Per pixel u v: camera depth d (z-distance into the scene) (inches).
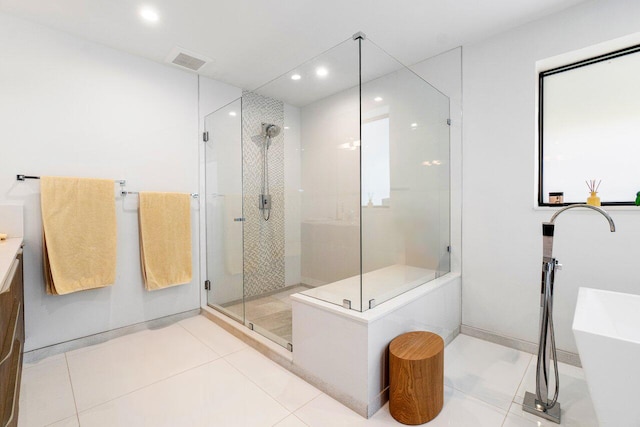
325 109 86.8
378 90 80.4
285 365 79.0
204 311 117.3
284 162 99.7
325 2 75.3
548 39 79.9
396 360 58.7
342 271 82.0
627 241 70.2
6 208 77.3
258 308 99.2
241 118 111.6
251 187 107.5
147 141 104.5
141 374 76.3
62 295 87.9
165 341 95.2
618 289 71.6
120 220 98.7
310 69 88.7
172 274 106.7
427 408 58.2
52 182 82.7
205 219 121.1
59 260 83.0
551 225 58.7
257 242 104.6
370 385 60.5
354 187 80.4
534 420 59.0
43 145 84.4
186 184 115.0
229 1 74.8
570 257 77.9
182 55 101.7
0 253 54.7
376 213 80.4
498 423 58.3
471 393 67.6
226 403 64.9
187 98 114.7
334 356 65.8
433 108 95.8
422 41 93.4
